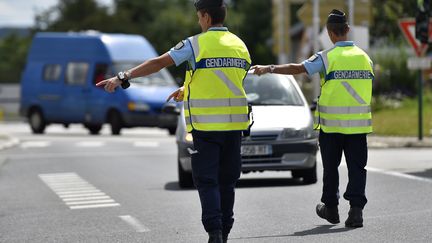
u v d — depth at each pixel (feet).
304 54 347.97
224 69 51.29
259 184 95.35
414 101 237.66
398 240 57.98
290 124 92.94
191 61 51.39
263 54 534.37
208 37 51.52
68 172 116.88
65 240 62.75
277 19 253.85
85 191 94.22
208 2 51.88
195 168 51.44
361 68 63.67
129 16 579.07
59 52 217.97
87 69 210.79
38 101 221.87
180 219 71.00
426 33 136.36
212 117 51.13
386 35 257.96
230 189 52.90
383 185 89.56
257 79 100.48
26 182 105.29
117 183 101.50
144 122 200.13
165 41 556.92
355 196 63.57
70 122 215.72
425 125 179.83
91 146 165.07
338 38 64.28
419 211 71.20
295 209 74.49
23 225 70.79
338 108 63.26
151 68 50.55
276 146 91.76
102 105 205.57
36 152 153.07
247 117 52.26
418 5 135.85
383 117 201.77
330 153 64.08
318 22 207.10
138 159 134.51
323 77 63.72
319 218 68.95
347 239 58.54
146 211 76.59
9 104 473.26
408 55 255.09
